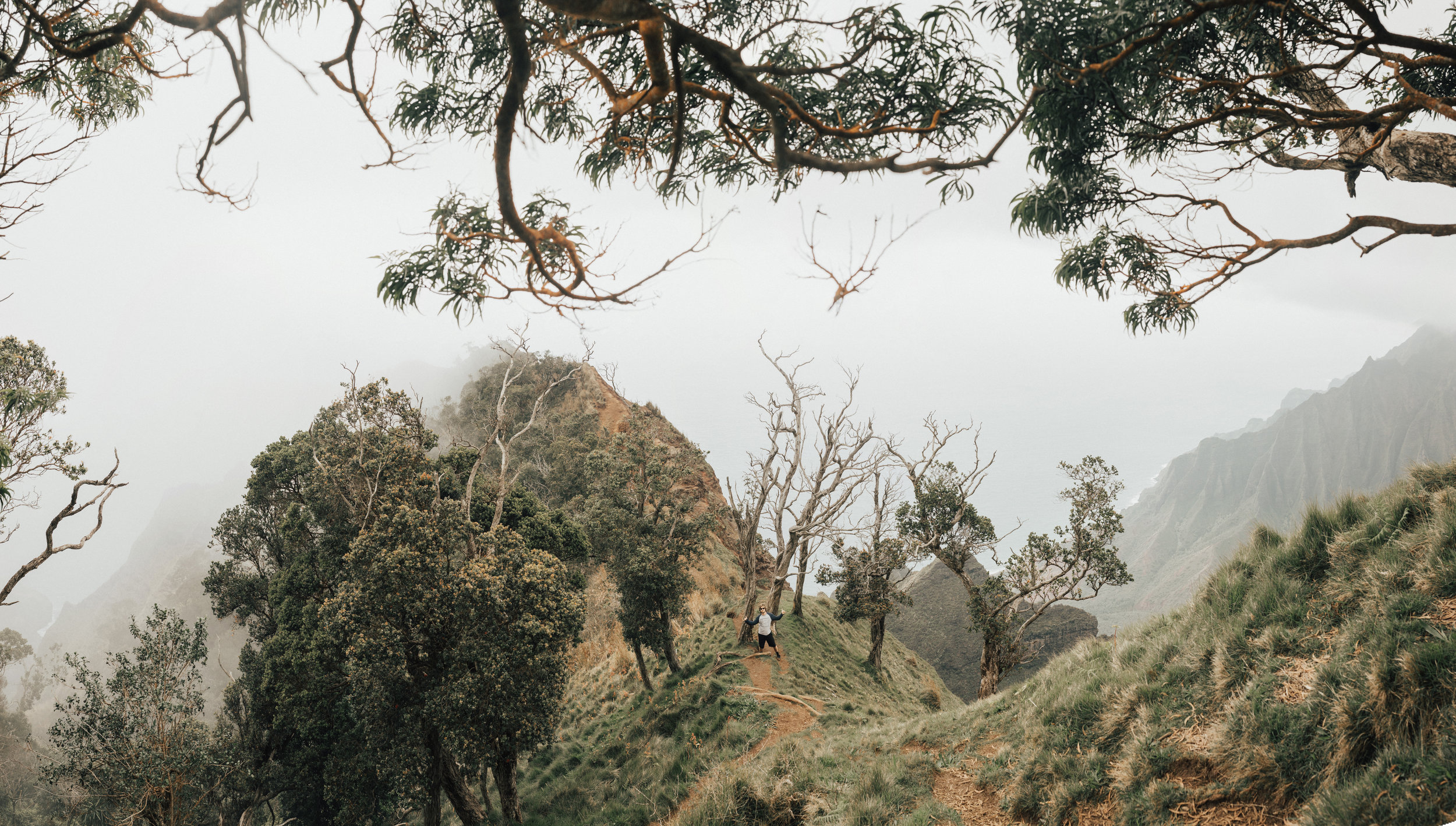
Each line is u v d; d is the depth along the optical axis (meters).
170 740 20.84
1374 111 6.54
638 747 24.38
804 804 12.59
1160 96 7.38
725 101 4.04
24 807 47.12
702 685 26.09
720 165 5.26
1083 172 7.45
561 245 3.40
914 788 11.88
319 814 28.11
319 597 24.20
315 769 25.98
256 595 29.48
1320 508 10.66
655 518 28.30
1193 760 8.56
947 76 4.31
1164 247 8.41
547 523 27.58
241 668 29.06
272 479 28.19
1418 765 5.95
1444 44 5.55
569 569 28.67
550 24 4.52
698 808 13.53
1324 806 6.34
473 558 19.91
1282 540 11.40
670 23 3.06
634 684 31.03
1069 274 9.20
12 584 12.69
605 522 27.77
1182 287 8.48
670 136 5.09
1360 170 7.76
